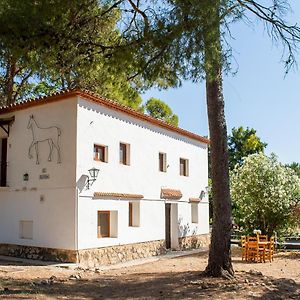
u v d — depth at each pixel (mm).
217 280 9531
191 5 7629
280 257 16406
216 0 7402
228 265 9930
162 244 17234
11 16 8195
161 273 11250
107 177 14383
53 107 13961
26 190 14344
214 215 10086
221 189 9977
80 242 12992
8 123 15070
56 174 13586
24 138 14656
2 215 15008
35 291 8711
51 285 9516
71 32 8922
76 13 8875
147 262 14516
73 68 9625
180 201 18906
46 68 9320
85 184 13359
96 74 10586
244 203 19062
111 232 14680
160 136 17828
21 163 14625
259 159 19047
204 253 17547
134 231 15539
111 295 8594
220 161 10016
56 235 13328
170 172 18328
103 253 13875
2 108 15148
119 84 10656
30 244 13992
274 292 8820
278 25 9289
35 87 23844
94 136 13953
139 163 16219
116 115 15133
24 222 14461
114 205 14578
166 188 17906
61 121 13688
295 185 18875
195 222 20312
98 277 10867
